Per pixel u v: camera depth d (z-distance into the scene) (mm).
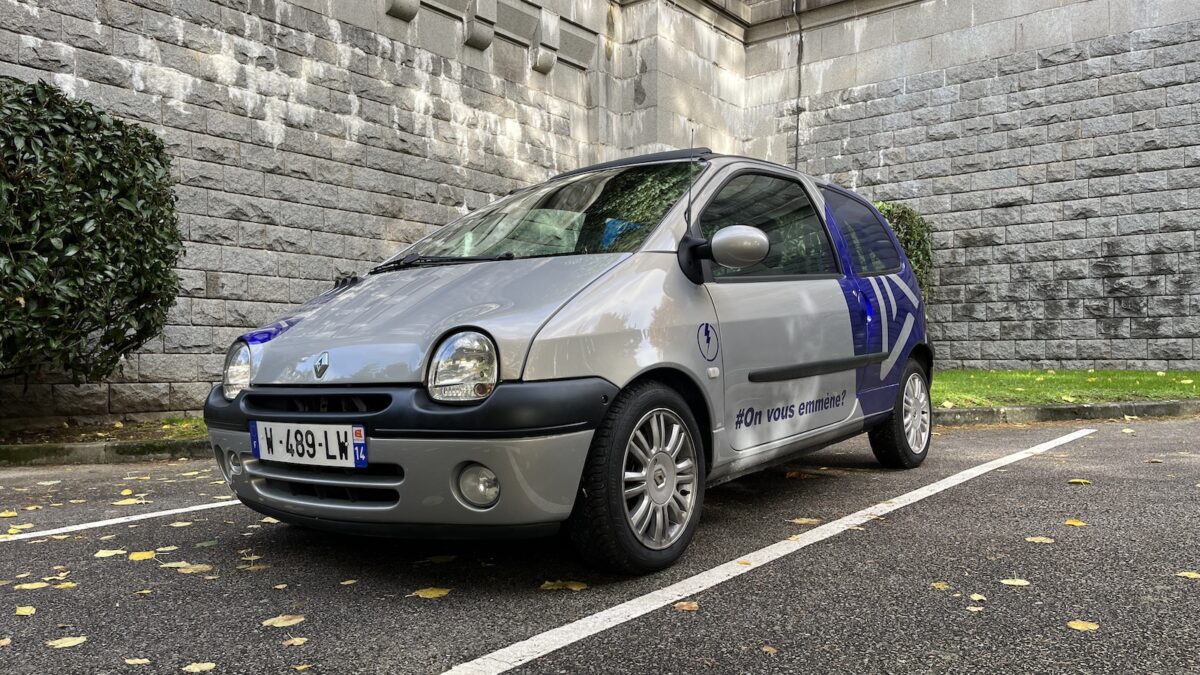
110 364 7133
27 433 7453
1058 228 13055
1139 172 12438
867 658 2398
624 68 13906
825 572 3234
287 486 3307
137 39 8312
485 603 2945
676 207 3734
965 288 13812
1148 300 12383
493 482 2875
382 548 3729
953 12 13875
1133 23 12469
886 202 14125
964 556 3416
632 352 3152
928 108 14094
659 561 3227
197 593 3125
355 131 10188
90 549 3812
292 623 2768
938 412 8047
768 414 3920
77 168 6590
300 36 9664
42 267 6324
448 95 11273
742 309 3781
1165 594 2898
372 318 3330
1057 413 8375
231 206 9016
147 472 6070
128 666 2449
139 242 7000
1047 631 2580
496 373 2881
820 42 15055
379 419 2932
